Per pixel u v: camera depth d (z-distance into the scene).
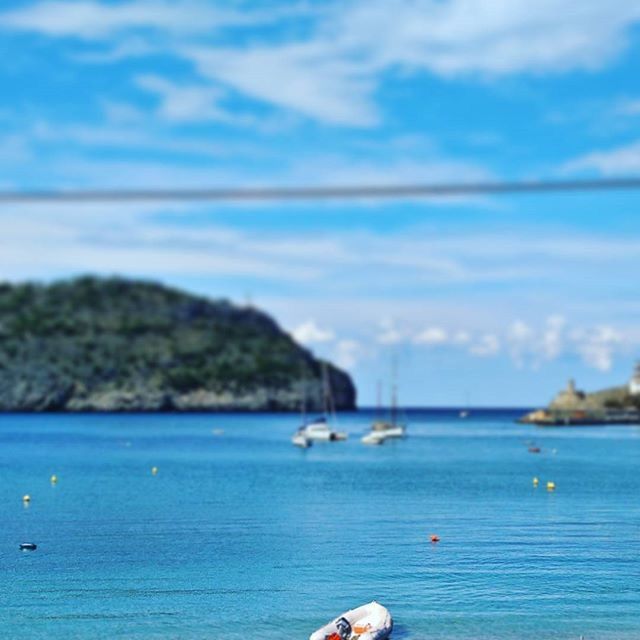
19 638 39.50
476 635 40.03
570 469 115.69
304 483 96.81
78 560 53.59
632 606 44.28
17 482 97.44
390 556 54.62
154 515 71.31
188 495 85.31
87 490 89.62
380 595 45.97
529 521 68.12
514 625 41.38
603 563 52.81
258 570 51.00
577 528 64.75
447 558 54.12
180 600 45.16
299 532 63.03
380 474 108.31
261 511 73.62
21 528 64.69
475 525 66.19
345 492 87.94
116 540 59.84
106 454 142.38
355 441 180.12
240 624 41.41
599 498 83.00
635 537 61.06
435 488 91.69
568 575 49.97
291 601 45.03
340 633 39.62
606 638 39.78
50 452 146.50
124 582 48.44
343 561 53.34
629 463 125.62
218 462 127.25
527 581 48.69
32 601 44.84
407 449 157.25
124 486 93.56
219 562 53.03
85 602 44.66
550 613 43.09
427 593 46.41
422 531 63.41
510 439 190.38
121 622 41.66
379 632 39.56
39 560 53.59
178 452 147.50
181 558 54.19
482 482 98.25
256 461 128.88
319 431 181.38
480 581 48.75
